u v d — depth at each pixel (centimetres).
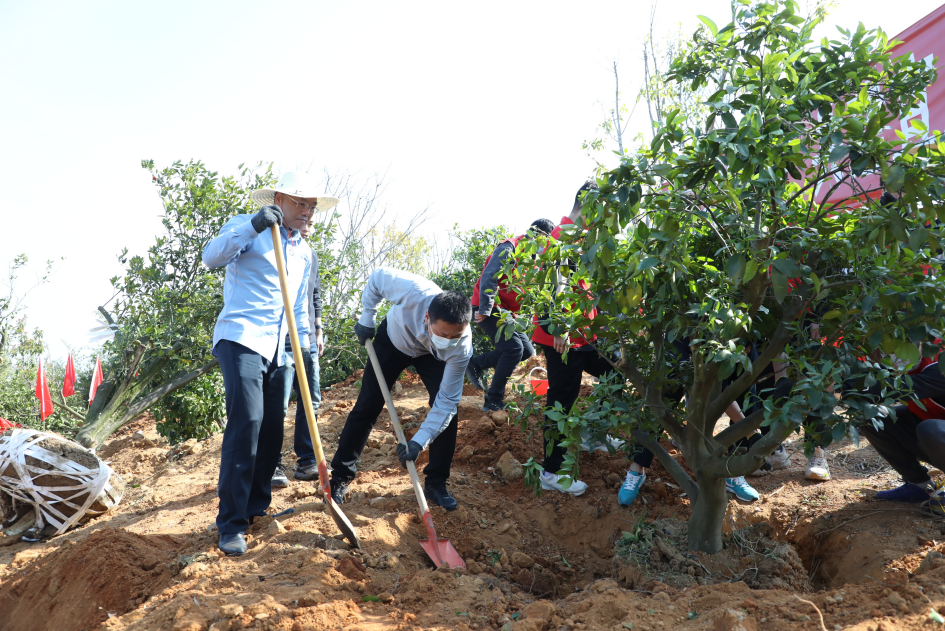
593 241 259
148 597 281
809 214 268
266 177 770
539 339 406
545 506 413
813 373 252
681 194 257
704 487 315
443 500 389
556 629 245
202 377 722
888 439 340
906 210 227
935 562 259
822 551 341
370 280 383
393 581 293
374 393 389
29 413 876
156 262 730
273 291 346
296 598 255
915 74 276
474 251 890
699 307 265
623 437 383
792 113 241
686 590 274
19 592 318
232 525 319
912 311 243
